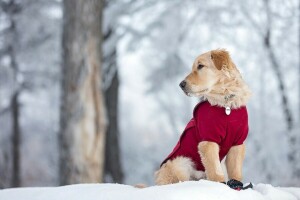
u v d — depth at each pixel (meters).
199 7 14.09
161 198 3.98
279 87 15.41
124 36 14.15
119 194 4.21
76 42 10.20
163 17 13.93
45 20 16.02
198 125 4.97
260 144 15.18
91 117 10.30
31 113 22.23
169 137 21.67
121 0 13.82
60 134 10.48
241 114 4.89
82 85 10.19
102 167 10.60
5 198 4.79
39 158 23.83
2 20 17.08
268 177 15.01
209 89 5.00
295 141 14.94
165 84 17.33
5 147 22.36
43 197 4.60
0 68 17.69
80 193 4.46
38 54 16.41
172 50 14.40
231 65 5.02
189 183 4.38
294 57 15.23
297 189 4.90
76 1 10.20
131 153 20.50
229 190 4.24
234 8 14.41
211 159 4.83
